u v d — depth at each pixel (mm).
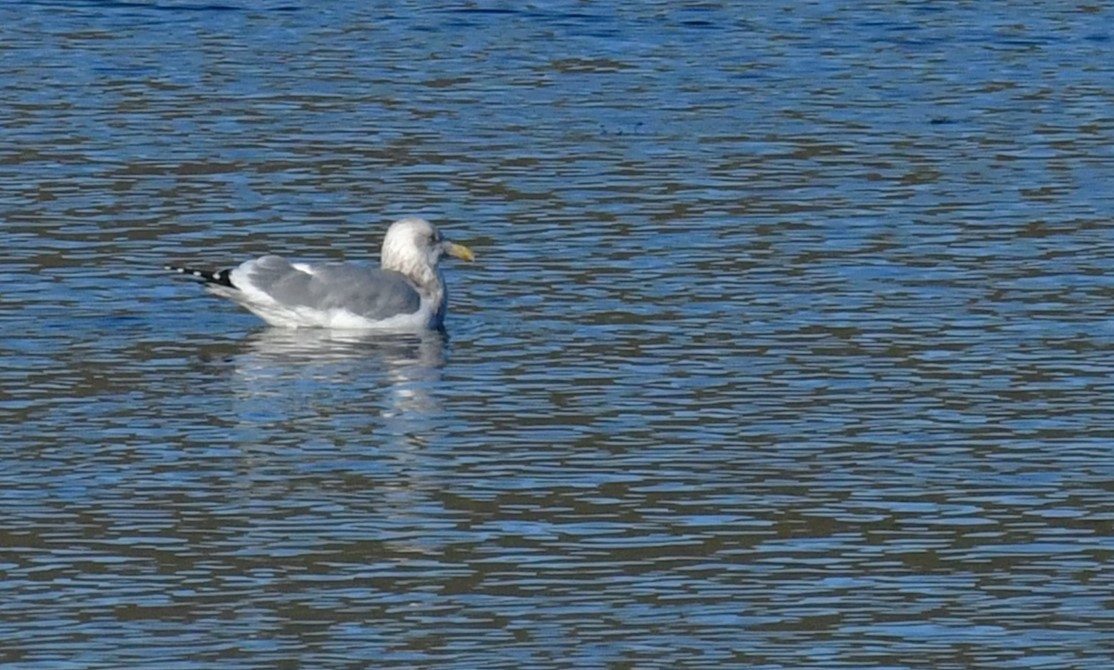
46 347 21109
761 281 23547
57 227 25531
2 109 31609
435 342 21531
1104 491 17188
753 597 15023
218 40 37031
